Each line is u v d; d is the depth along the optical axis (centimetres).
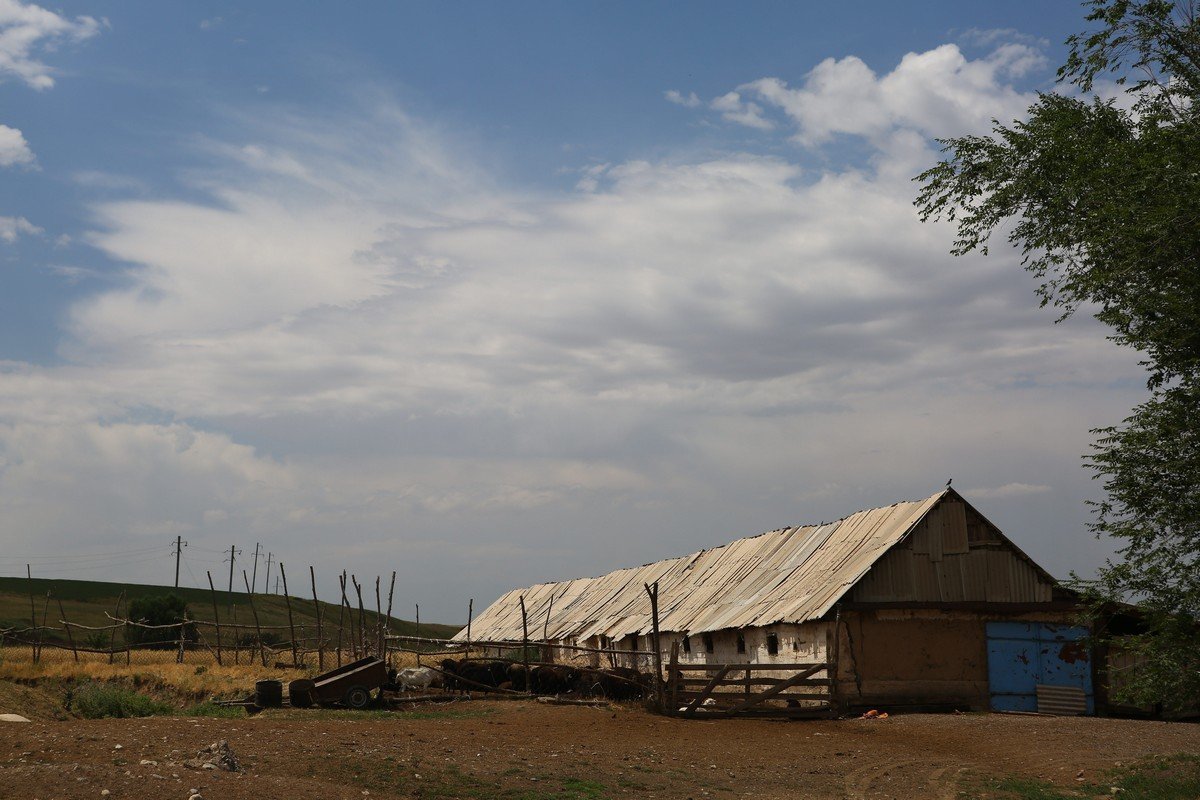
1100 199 1841
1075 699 2989
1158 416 1750
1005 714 2808
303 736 1814
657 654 2856
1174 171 1683
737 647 3450
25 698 2894
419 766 1587
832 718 2723
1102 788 1664
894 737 2298
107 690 2881
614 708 2941
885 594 2931
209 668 4403
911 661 2917
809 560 3494
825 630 2906
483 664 3475
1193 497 1712
